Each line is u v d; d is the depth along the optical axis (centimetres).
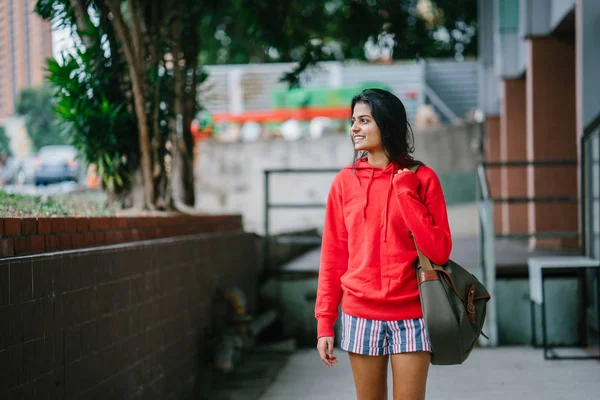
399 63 1933
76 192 836
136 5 577
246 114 1650
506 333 738
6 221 303
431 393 534
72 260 343
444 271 290
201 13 724
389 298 294
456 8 1458
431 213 299
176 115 637
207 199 1479
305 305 789
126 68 602
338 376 610
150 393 449
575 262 640
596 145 689
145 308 445
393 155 304
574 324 725
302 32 945
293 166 1452
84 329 354
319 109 1641
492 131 1436
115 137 582
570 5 856
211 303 605
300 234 1040
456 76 1909
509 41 1203
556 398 506
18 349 288
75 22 595
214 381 591
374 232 297
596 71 734
